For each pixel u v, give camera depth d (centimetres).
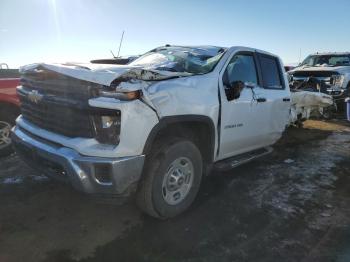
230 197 436
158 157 345
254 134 486
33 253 302
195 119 369
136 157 314
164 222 365
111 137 307
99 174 306
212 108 391
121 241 326
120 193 315
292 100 822
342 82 1159
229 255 311
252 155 506
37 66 356
